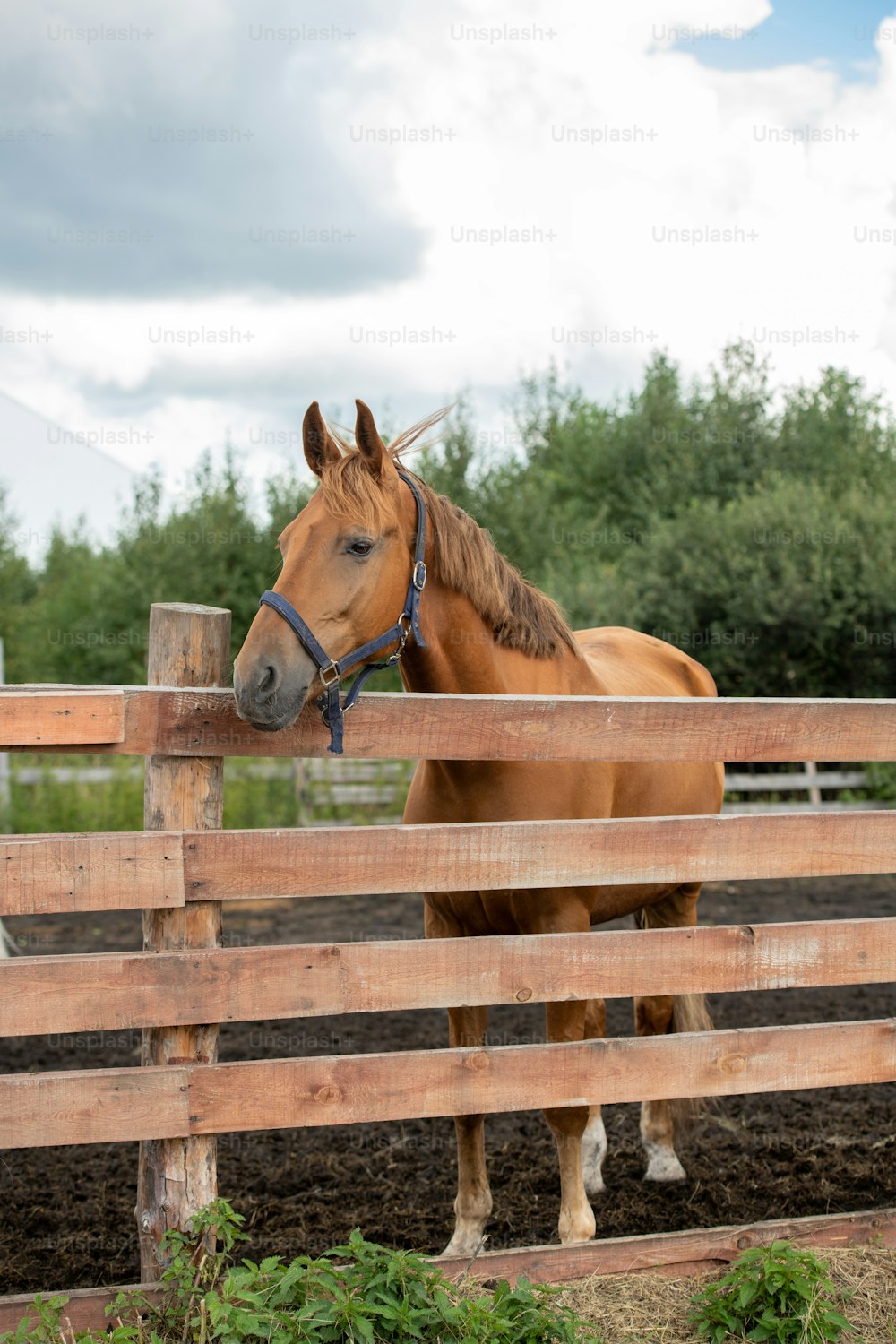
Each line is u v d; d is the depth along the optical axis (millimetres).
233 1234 2344
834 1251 2713
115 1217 3469
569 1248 2582
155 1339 2139
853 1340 2393
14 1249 3227
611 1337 2389
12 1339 2123
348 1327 2162
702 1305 2469
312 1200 3584
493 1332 2203
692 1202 3543
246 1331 2135
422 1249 3162
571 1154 2990
